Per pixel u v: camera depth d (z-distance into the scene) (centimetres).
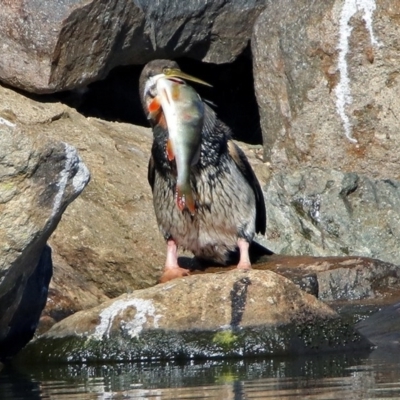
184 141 1176
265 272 1176
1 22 1678
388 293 1412
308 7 1781
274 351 1124
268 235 1650
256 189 1444
